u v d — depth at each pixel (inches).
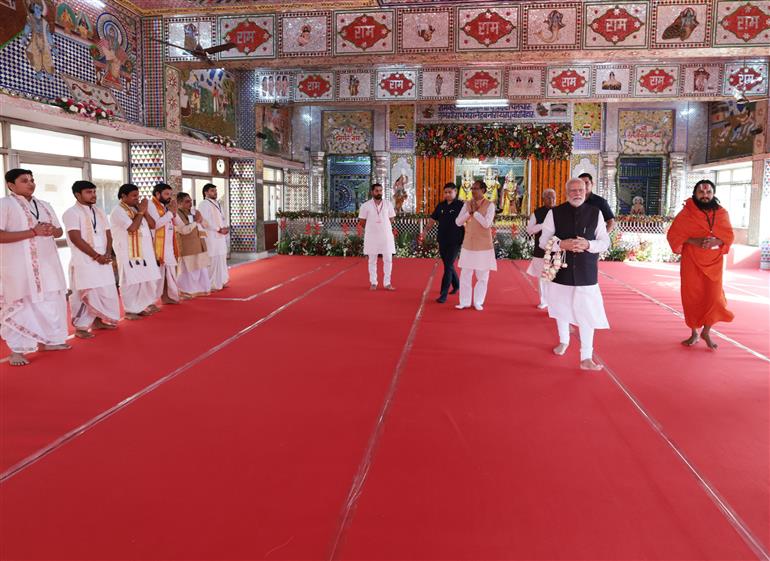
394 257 588.1
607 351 221.1
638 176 723.4
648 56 395.5
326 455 130.4
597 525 102.6
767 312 304.5
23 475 120.6
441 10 394.6
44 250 207.2
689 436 140.8
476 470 123.3
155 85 416.8
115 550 95.2
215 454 130.8
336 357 211.0
